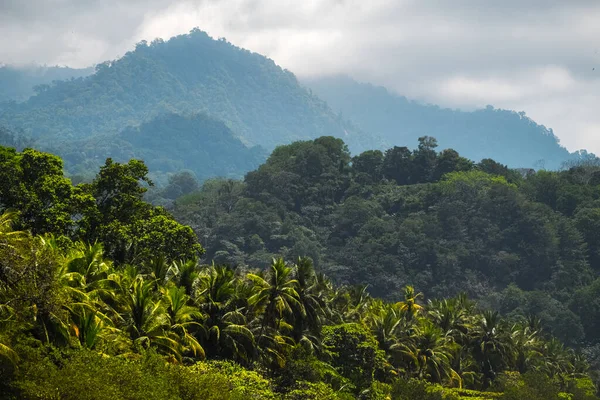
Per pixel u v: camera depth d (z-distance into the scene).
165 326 59.44
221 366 63.56
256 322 72.12
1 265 40.53
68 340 45.88
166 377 48.31
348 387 78.81
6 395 40.38
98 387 41.59
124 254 85.06
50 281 42.59
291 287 75.75
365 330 90.50
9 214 47.91
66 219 80.88
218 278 69.56
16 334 42.12
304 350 73.06
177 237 91.06
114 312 55.97
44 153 88.94
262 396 59.59
